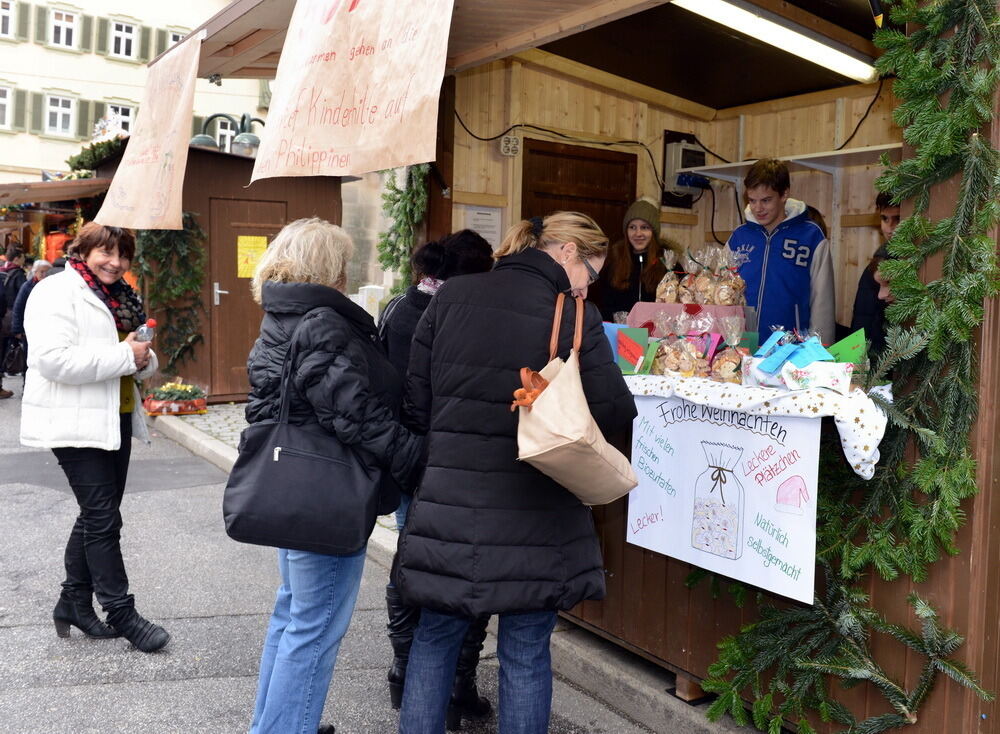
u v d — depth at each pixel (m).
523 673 2.36
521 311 2.29
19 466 7.02
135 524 5.52
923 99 2.34
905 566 2.35
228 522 2.35
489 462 2.25
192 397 8.83
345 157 3.34
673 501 2.83
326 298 2.47
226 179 9.12
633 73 5.92
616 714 3.25
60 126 33.16
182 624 3.98
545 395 2.12
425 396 2.44
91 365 3.31
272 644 2.64
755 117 6.48
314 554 2.45
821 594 2.63
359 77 3.36
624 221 4.85
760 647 2.73
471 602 2.18
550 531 2.25
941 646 2.30
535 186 5.69
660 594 3.17
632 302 4.86
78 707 3.16
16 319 9.90
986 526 2.28
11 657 3.56
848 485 2.51
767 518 2.52
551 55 5.55
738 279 3.28
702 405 2.69
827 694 2.65
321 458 2.37
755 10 4.55
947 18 2.27
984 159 2.23
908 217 2.42
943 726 2.33
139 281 9.05
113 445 3.45
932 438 2.27
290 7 4.55
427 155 2.95
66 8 32.62
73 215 13.00
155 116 5.17
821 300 4.13
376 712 3.20
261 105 26.84
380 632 3.98
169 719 3.10
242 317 9.41
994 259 2.23
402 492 2.70
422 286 3.08
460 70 4.85
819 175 6.29
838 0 4.65
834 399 2.32
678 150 6.44
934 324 2.26
